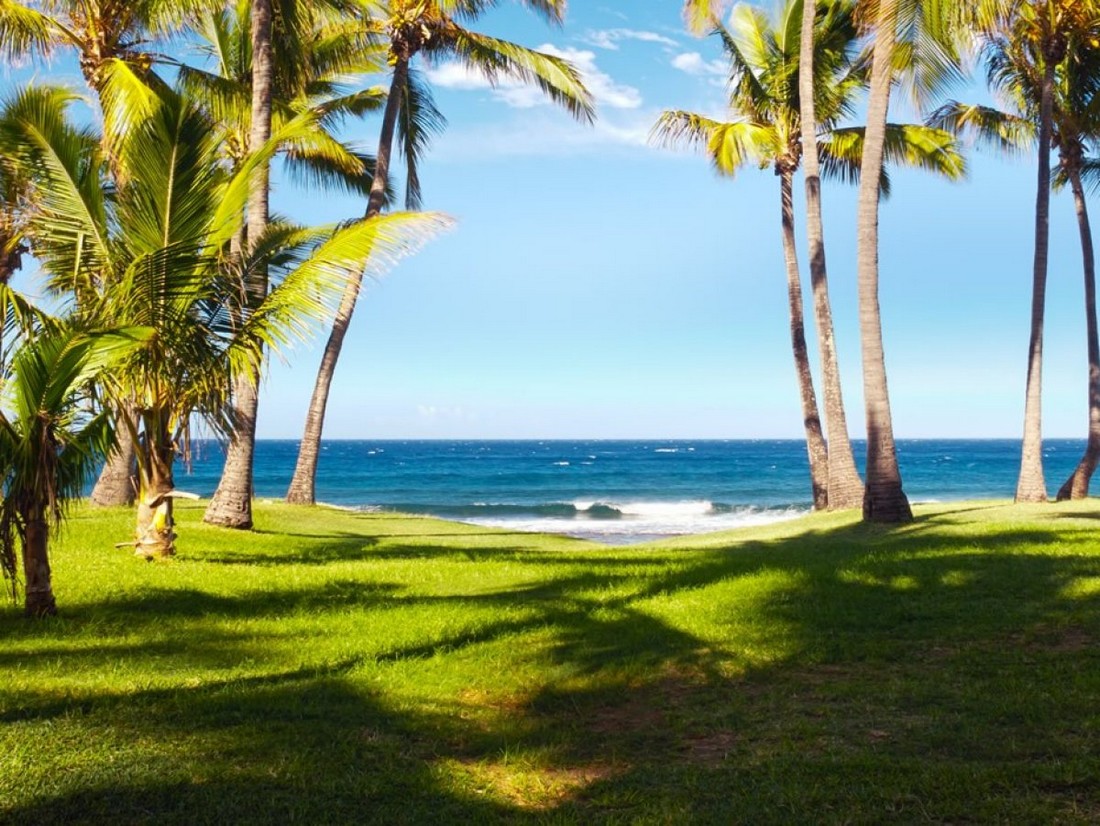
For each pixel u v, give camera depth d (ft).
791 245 82.84
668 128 82.99
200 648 24.21
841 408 72.23
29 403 26.00
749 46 81.71
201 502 82.74
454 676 21.56
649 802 13.57
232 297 35.60
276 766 14.83
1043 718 16.90
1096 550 38.06
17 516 26.94
